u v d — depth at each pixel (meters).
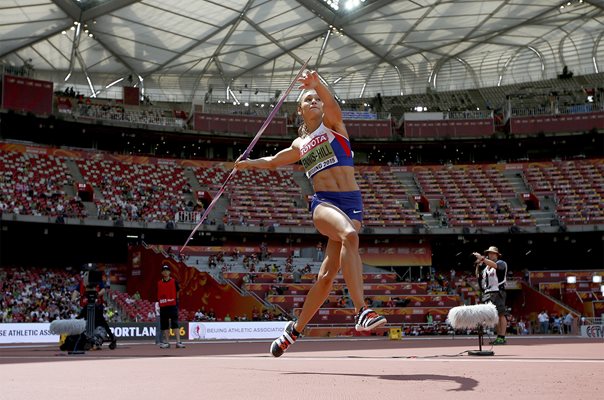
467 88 79.31
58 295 48.66
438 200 66.31
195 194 62.09
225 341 31.03
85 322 14.55
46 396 4.89
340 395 4.79
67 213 52.56
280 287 48.09
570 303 54.34
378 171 69.56
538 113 71.25
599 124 67.56
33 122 60.19
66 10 53.34
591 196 63.97
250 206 62.59
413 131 70.06
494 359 9.74
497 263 17.61
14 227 52.81
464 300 54.31
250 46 67.56
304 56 71.38
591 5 62.28
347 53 71.44
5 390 5.35
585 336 31.84
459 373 6.74
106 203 56.69
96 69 71.25
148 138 66.81
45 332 29.92
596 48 75.12
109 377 6.65
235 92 78.31
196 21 59.06
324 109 7.28
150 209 58.09
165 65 71.50
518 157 72.94
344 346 19.44
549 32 70.62
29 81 59.25
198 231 57.59
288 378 6.33
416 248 62.72
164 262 47.25
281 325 36.69
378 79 80.12
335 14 60.09
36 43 61.50
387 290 51.22
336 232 6.85
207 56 69.75
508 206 63.94
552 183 66.44
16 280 50.12
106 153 61.75
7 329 28.92
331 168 7.23
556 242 67.38
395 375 6.54
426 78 79.75
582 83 76.12
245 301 43.53
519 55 77.31
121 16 56.25
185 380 6.21
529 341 22.25
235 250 54.69
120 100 71.75
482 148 72.69
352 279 6.50
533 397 4.61
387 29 64.62
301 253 57.53
